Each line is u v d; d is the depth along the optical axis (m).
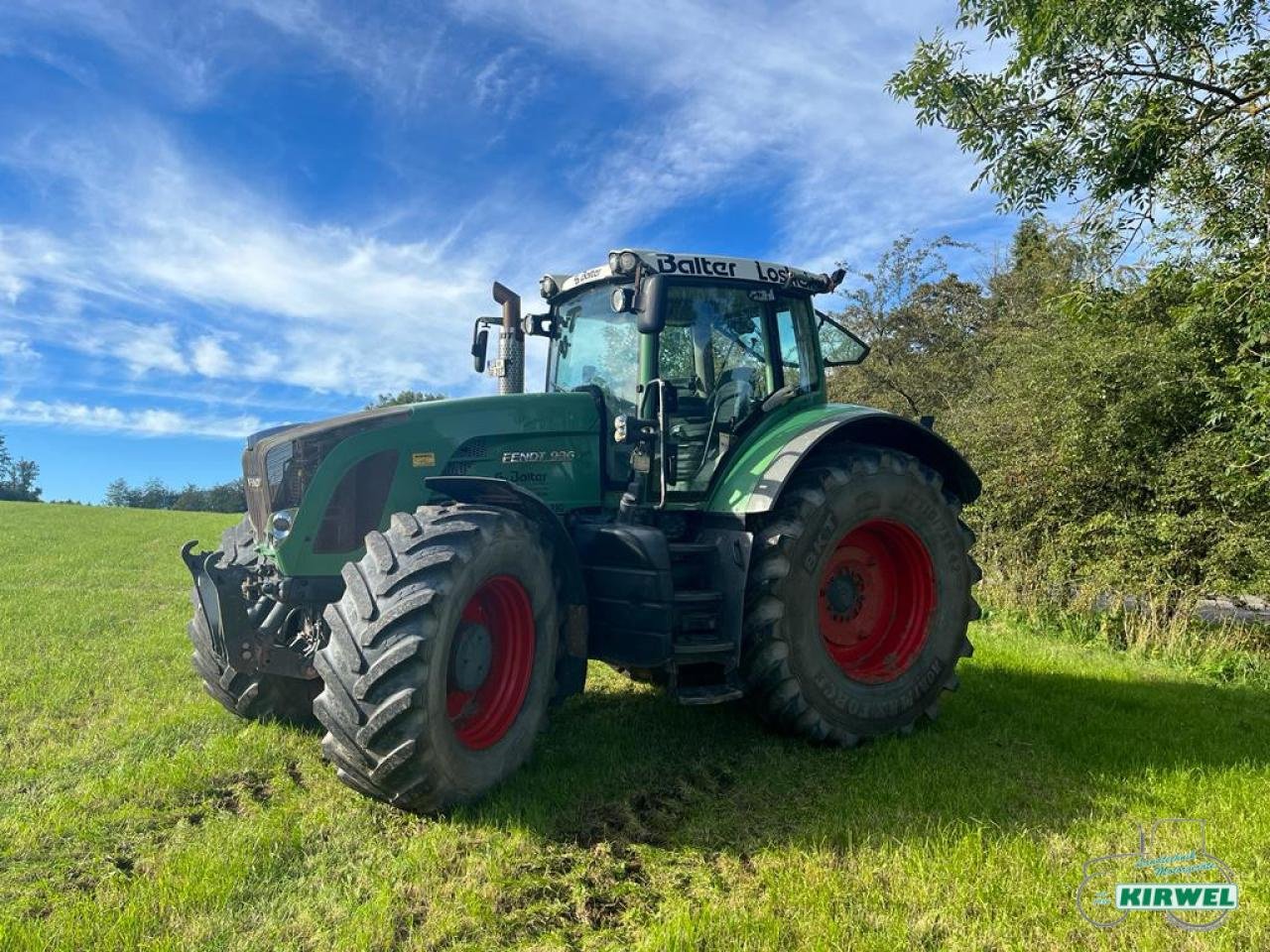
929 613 4.48
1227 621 7.02
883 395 17.17
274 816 3.12
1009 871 2.77
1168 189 7.21
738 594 3.91
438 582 3.01
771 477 3.99
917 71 7.83
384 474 3.65
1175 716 4.60
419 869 2.75
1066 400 8.13
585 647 3.82
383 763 2.90
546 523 3.72
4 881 2.69
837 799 3.37
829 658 4.06
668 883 2.74
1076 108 7.48
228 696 4.14
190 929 2.38
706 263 4.41
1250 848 2.95
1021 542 8.62
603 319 4.61
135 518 24.23
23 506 27.66
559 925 2.49
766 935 2.38
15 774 3.60
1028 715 4.57
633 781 3.57
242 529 4.32
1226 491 6.80
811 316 5.06
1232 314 6.92
